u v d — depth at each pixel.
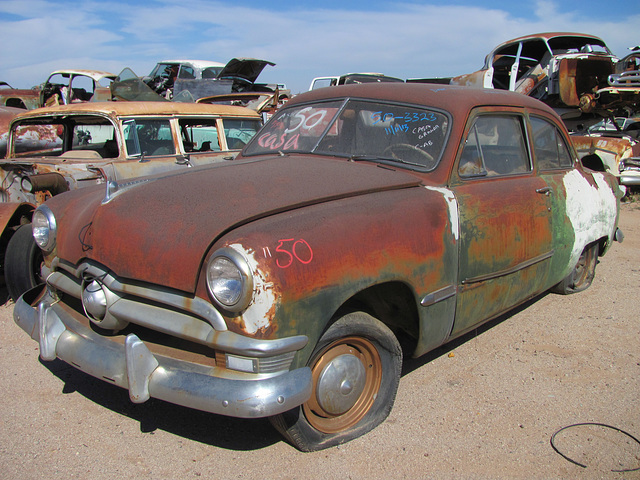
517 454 2.58
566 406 3.02
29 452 2.49
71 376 3.24
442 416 2.89
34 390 3.06
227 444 2.60
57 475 2.34
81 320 2.66
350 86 3.70
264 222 2.21
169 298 2.20
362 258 2.34
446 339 3.01
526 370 3.44
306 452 2.53
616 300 4.73
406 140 3.15
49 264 2.91
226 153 6.43
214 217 2.26
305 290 2.12
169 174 2.98
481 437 2.71
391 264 2.46
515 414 2.93
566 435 2.74
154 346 2.37
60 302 2.86
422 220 2.66
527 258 3.42
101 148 5.94
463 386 3.22
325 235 2.25
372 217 2.46
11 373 3.25
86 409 2.88
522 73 12.66
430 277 2.68
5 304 4.43
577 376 3.37
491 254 3.08
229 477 2.36
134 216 2.43
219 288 2.04
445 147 3.01
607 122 12.01
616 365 3.52
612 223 4.74
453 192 2.91
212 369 2.15
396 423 2.81
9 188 5.43
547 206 3.62
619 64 10.13
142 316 2.27
